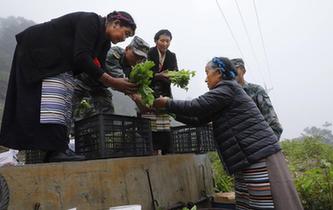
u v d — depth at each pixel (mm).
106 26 3049
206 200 4238
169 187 3475
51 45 2787
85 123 3279
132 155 3363
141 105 3471
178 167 3705
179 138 4789
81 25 2830
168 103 3238
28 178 2236
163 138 4289
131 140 3381
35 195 2254
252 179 2990
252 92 4531
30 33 2836
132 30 3119
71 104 2883
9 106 2738
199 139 4559
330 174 4488
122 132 3291
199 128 4570
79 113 3955
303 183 4590
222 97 3082
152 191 3217
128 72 3922
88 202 2580
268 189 2918
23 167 2223
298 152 10492
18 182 2182
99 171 2725
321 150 10367
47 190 2326
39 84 2680
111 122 3186
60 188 2410
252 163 2967
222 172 6156
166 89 4211
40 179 2301
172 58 4617
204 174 4328
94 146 3172
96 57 3053
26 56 2764
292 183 2965
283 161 3020
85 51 2742
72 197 2473
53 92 2670
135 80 3084
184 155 3867
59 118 2662
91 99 4008
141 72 3051
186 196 3732
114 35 3033
